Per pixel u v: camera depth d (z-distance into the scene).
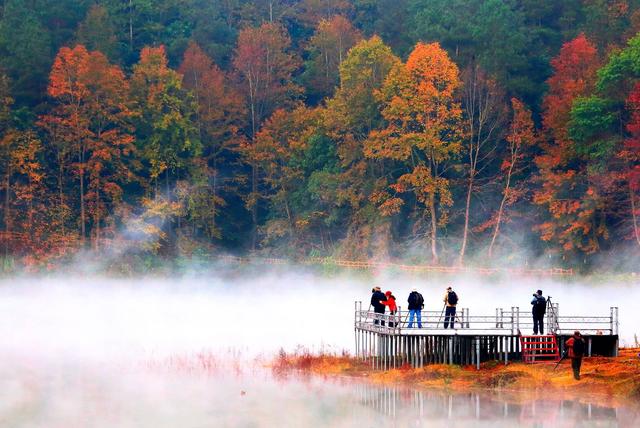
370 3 188.00
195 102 158.00
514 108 145.00
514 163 145.88
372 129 154.62
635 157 130.75
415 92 146.12
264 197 160.25
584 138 135.00
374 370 71.50
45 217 149.75
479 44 157.38
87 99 150.88
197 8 183.12
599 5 158.62
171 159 155.00
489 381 64.06
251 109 168.12
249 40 170.38
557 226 137.62
